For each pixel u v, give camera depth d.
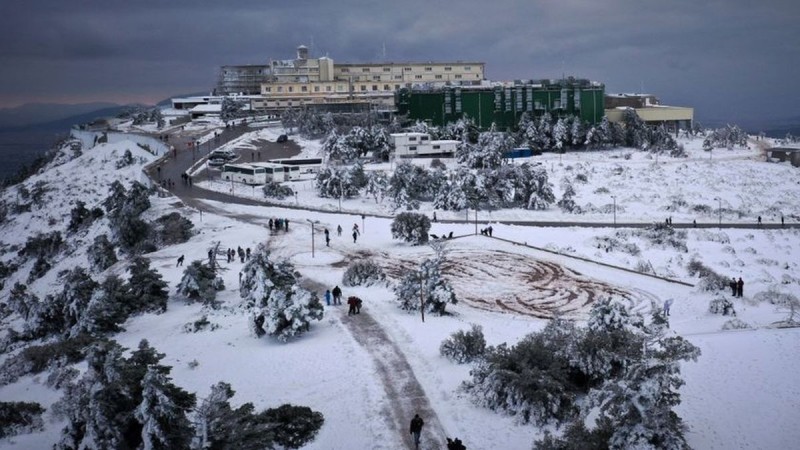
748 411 28.62
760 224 81.19
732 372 32.44
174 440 24.28
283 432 27.59
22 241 93.44
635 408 23.73
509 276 56.78
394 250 65.19
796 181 109.19
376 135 119.81
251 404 27.75
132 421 25.16
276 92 181.62
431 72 194.75
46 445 29.28
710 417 28.25
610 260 62.53
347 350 37.81
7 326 55.56
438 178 93.38
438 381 33.28
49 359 39.78
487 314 46.78
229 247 66.69
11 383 38.19
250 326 41.16
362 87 191.38
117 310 45.25
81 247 79.38
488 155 103.81
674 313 47.62
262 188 96.62
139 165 114.44
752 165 120.50
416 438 27.14
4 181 150.75
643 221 82.31
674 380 24.11
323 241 68.56
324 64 187.00
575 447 24.38
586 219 83.06
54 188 109.69
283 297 40.62
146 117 165.50
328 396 32.25
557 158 124.62
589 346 31.11
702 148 139.62
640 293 52.34
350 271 53.69
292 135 140.38
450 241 68.25
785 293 51.22
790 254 68.81
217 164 112.06
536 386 29.31
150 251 70.12
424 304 44.94
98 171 115.81
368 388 32.75
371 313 44.78
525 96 148.12
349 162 112.62
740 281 51.25
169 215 78.31
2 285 79.38
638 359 25.86
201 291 50.91
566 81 155.50
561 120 134.88
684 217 85.12
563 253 63.66
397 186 86.19
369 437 28.25
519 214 84.81
